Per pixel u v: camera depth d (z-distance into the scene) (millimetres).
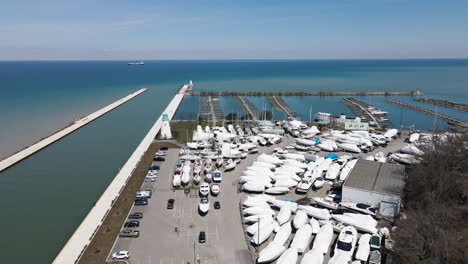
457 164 69438
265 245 51688
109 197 68250
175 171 79875
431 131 121938
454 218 50219
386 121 153500
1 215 64438
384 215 60031
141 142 110750
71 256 48656
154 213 61500
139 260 47750
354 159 89812
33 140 117750
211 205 65062
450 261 41844
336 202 65500
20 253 52469
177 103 194875
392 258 45906
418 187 64125
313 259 45531
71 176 84438
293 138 116312
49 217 63781
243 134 117062
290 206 61562
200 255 49031
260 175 77938
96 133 129000
